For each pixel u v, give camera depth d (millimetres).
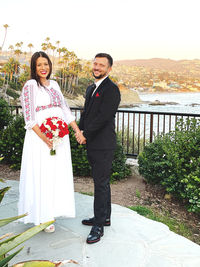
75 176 4805
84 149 4703
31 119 2344
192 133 3842
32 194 2434
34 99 2396
